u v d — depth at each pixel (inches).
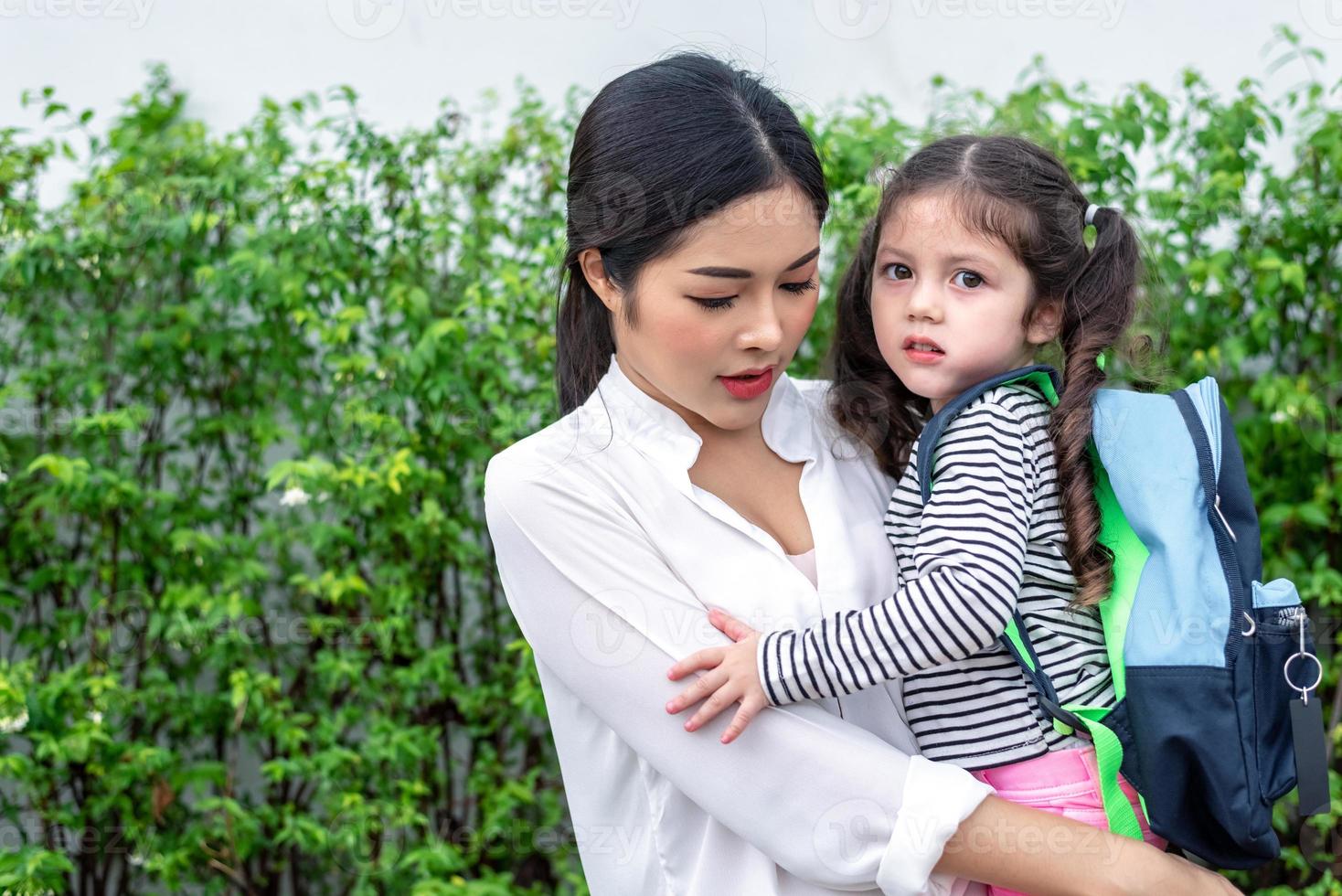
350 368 117.5
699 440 54.9
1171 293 110.3
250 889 122.6
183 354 125.6
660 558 53.4
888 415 61.1
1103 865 48.3
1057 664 53.3
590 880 58.0
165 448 125.3
